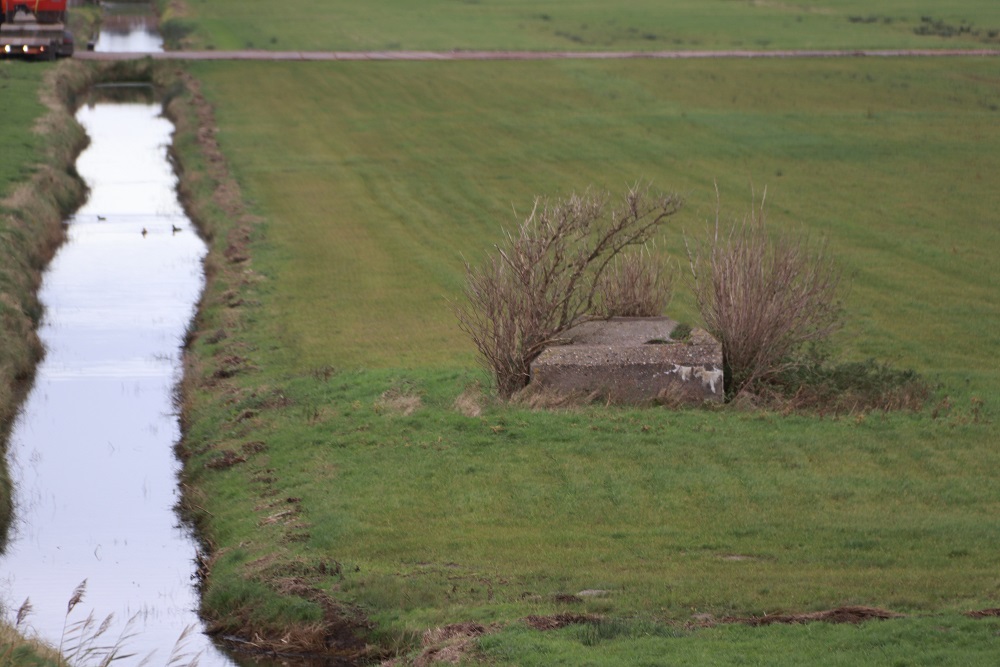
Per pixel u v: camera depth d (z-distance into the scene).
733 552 34.47
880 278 68.88
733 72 149.12
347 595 33.22
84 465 47.69
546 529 36.50
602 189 92.69
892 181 95.75
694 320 58.12
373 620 32.06
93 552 39.94
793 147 108.69
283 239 79.12
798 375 48.34
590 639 28.50
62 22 153.62
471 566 34.22
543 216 49.78
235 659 32.16
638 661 26.83
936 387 49.44
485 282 49.06
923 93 135.88
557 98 133.12
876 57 160.75
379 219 84.31
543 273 48.16
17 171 91.75
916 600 30.53
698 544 34.97
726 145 109.56
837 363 51.53
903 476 39.97
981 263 72.69
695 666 26.36
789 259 50.41
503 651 28.00
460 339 58.09
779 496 38.28
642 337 48.53
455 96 135.00
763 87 139.38
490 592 32.31
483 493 39.00
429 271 70.94
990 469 40.53
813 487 38.91
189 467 46.56
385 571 34.19
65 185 94.69
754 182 95.25
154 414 53.50
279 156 105.50
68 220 88.81
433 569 34.09
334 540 36.44
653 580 32.38
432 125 119.44
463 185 94.81
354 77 147.25
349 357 55.78
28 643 27.55
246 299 66.38
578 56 162.12
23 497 44.53
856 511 37.22
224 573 36.38
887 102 130.62
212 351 59.19
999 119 122.12
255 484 42.44
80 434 51.03
